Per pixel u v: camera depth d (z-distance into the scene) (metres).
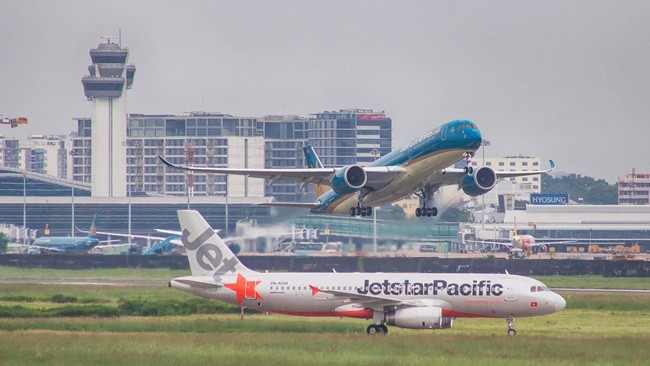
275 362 177.00
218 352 189.38
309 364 175.25
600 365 180.75
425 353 192.50
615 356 192.38
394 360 181.12
